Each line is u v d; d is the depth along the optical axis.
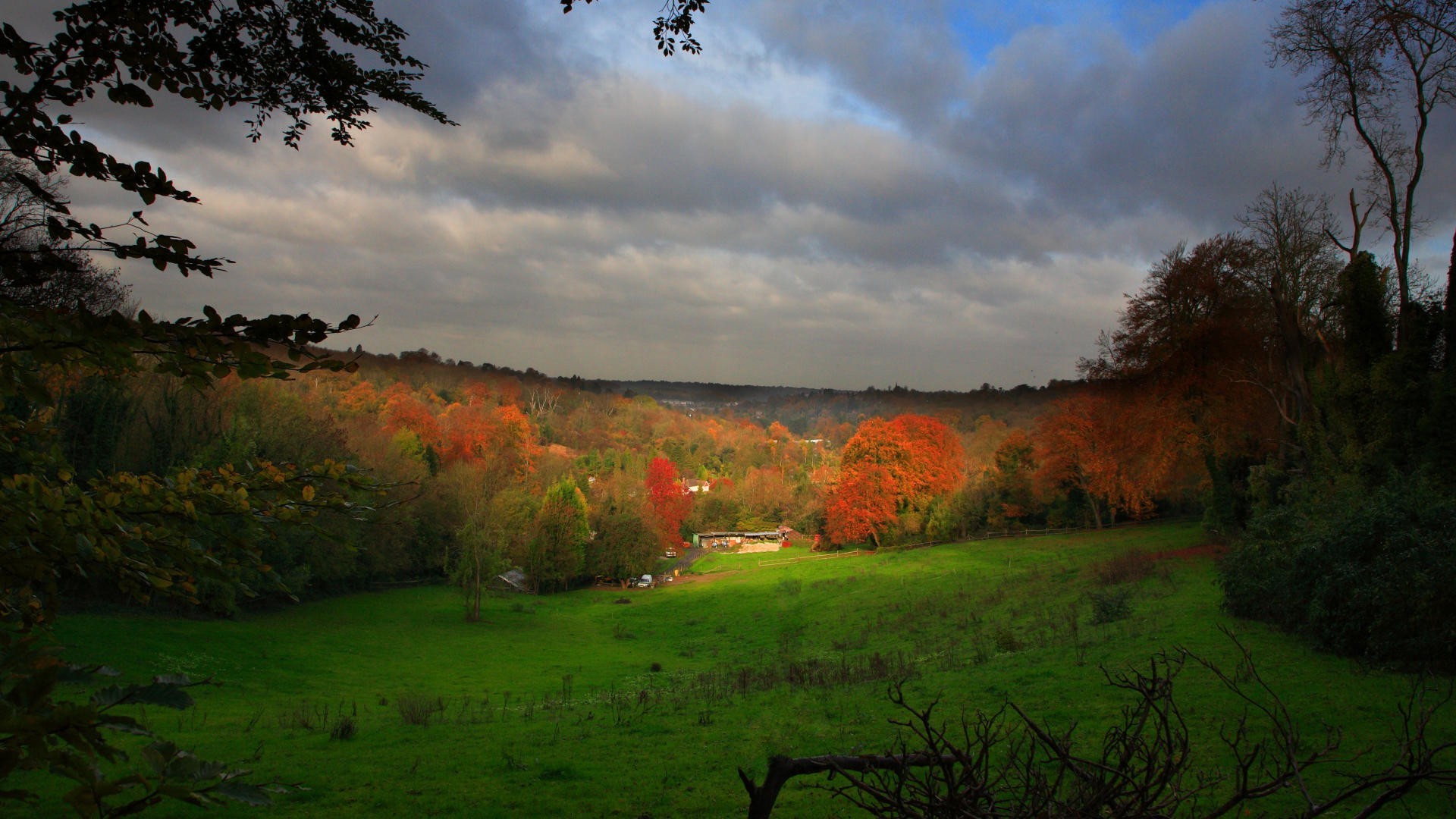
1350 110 26.50
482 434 93.38
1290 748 3.47
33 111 3.43
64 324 3.12
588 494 89.12
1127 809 3.44
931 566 55.12
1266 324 36.94
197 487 3.93
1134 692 14.87
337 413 72.62
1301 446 32.16
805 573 63.50
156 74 3.98
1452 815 8.30
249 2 4.90
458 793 11.60
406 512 55.38
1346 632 16.06
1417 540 15.41
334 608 48.88
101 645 28.17
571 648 40.94
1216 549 33.84
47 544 3.32
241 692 25.69
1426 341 23.61
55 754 2.47
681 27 6.43
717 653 36.97
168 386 39.22
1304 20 25.52
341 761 13.92
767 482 107.12
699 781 11.97
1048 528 67.19
